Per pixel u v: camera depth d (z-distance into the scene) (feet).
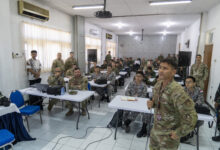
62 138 8.62
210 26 16.08
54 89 9.41
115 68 20.70
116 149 7.76
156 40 44.98
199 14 18.60
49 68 17.07
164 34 43.19
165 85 4.35
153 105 4.80
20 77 13.48
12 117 7.75
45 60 16.44
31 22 14.44
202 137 9.04
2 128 7.33
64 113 12.07
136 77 9.66
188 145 8.22
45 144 8.03
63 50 19.63
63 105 13.78
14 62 12.84
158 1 14.48
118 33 42.91
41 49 15.78
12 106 7.54
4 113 7.18
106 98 15.55
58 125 10.12
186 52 17.10
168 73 4.12
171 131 4.24
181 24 25.75
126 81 25.81
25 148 7.66
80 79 11.66
